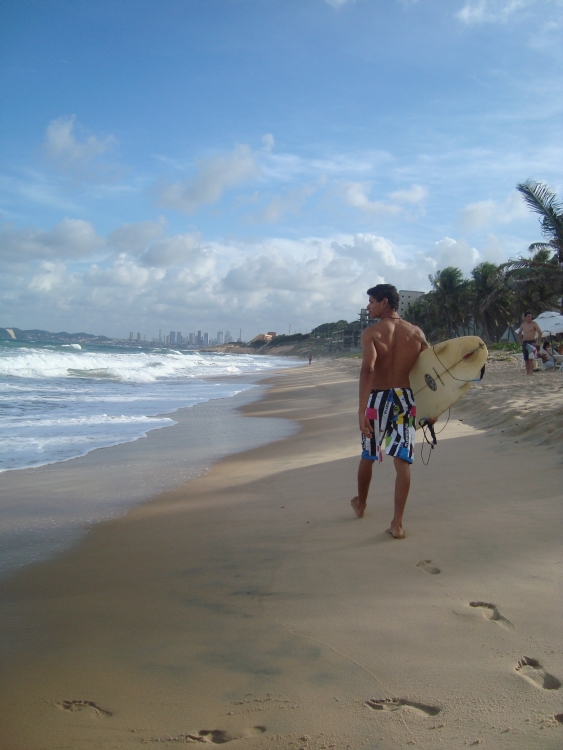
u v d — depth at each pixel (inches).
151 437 321.7
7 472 225.5
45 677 77.2
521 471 176.7
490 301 1523.1
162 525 152.9
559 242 1125.7
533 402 315.3
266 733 64.6
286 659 78.9
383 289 139.1
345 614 91.2
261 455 266.8
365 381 132.2
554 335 1044.5
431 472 191.0
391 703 68.2
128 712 69.3
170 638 86.7
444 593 96.4
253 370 1482.5
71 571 118.5
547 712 65.0
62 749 63.3
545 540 117.6
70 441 300.7
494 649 78.2
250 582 107.3
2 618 95.6
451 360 134.9
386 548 120.6
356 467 216.7
